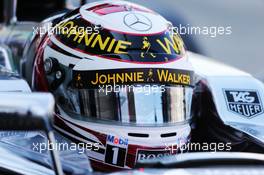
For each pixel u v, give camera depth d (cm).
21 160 388
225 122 457
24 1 717
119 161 408
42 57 443
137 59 407
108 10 435
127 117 405
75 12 446
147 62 408
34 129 281
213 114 470
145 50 412
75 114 414
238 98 475
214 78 490
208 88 481
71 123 416
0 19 684
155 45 416
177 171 308
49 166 386
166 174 304
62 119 421
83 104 411
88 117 410
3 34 621
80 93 411
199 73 500
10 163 383
